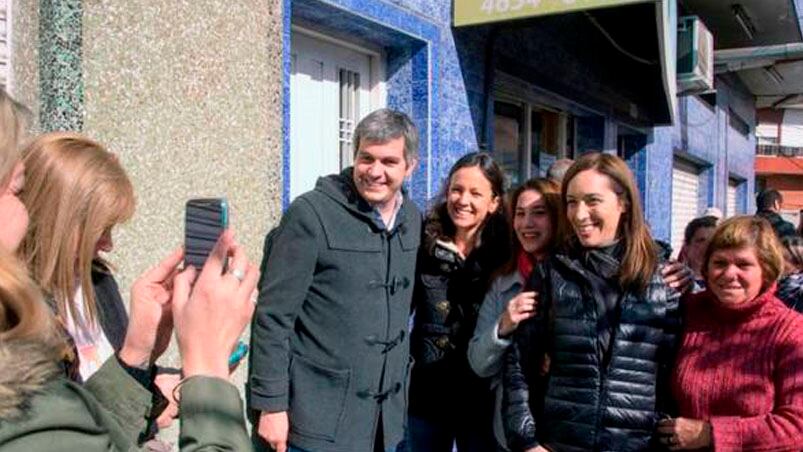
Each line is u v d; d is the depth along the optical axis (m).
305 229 2.52
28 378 0.94
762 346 2.20
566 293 2.33
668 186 9.57
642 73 7.61
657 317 2.27
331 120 3.95
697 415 2.24
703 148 11.84
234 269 1.21
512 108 6.07
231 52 2.83
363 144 2.55
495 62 4.95
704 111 11.81
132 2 2.41
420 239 2.92
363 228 2.61
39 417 0.94
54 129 2.21
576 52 6.37
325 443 2.55
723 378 2.21
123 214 1.71
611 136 7.36
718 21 8.44
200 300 1.17
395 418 2.76
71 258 1.60
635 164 8.55
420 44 4.15
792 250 3.19
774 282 2.23
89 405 1.02
